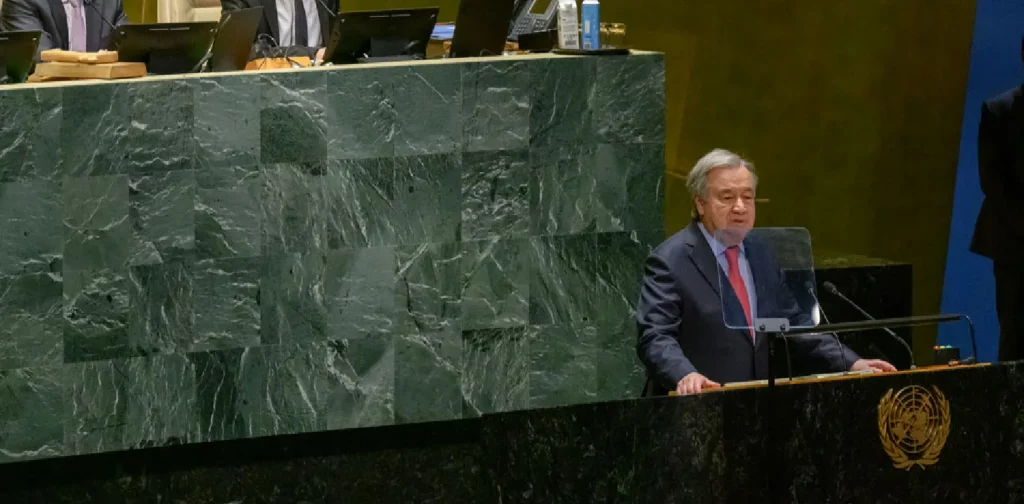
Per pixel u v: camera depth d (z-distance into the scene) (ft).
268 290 52.85
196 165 51.34
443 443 56.44
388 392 55.01
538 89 55.72
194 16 80.28
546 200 56.39
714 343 46.44
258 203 52.39
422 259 54.90
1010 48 75.31
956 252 79.05
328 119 52.90
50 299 49.88
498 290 56.08
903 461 42.55
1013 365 43.55
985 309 77.10
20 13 68.59
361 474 55.42
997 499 43.75
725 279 45.47
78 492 51.78
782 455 41.78
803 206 88.94
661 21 90.99
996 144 64.39
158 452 52.42
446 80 54.29
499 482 43.52
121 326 50.93
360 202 53.78
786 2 87.51
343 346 54.13
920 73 84.43
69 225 49.83
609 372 57.98
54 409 50.37
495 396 56.54
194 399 52.24
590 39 57.62
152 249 51.06
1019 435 43.78
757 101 89.20
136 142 50.37
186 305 51.78
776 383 41.75
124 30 53.83
